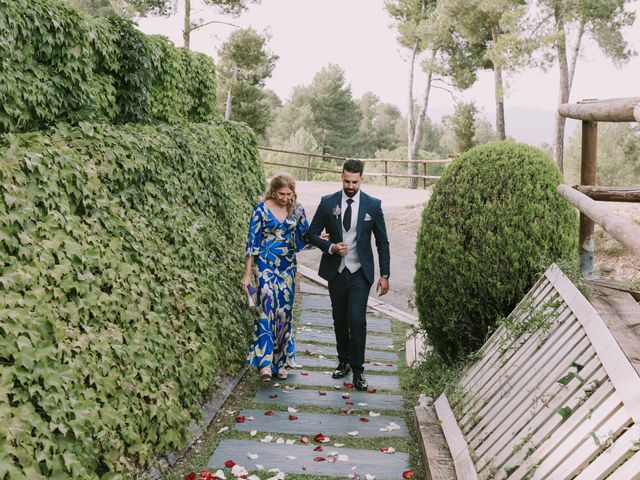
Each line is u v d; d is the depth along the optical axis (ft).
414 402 16.24
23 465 7.93
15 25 12.47
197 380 13.84
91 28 15.51
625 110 10.03
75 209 11.63
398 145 247.50
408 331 23.21
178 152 17.11
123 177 13.73
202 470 11.98
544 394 9.73
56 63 14.08
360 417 14.96
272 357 16.97
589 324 9.70
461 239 15.26
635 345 8.38
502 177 15.12
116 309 11.64
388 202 49.80
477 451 10.61
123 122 17.94
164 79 20.90
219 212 20.04
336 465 12.44
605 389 8.17
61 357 9.66
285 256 16.94
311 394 16.53
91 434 9.68
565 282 11.87
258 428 14.15
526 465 8.77
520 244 14.69
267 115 108.78
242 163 24.90
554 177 15.06
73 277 10.63
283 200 16.49
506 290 14.84
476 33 87.20
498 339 13.34
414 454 13.05
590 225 13.14
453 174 15.89
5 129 12.51
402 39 102.06
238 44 102.22
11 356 8.79
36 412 8.85
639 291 11.51
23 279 9.25
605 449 7.36
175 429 12.30
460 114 102.06
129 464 10.78
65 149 11.66
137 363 11.70
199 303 15.37
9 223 9.49
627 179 80.02
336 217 16.43
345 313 17.11
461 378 14.23
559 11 71.15
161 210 15.35
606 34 73.20
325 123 222.69
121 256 12.57
